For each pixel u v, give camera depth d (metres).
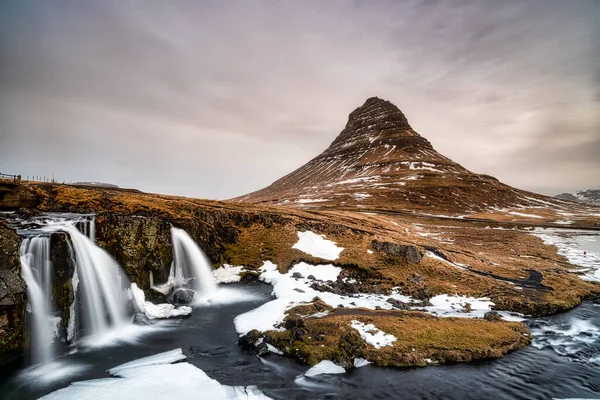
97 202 49.12
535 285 51.28
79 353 27.86
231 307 39.19
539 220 152.88
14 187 42.59
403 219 134.62
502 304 42.88
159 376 23.97
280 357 27.56
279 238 61.44
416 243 68.12
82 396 21.34
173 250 44.88
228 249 56.72
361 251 57.75
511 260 68.44
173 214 50.84
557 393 24.14
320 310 36.84
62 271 30.02
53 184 59.47
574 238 110.25
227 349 28.83
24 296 25.62
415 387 24.33
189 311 36.72
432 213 157.12
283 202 195.75
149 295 38.72
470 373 26.56
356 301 41.31
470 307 41.97
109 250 36.97
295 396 22.59
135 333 31.89
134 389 22.28
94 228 37.16
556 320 39.41
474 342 30.70
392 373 26.09
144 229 41.28
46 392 22.12
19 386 22.80
